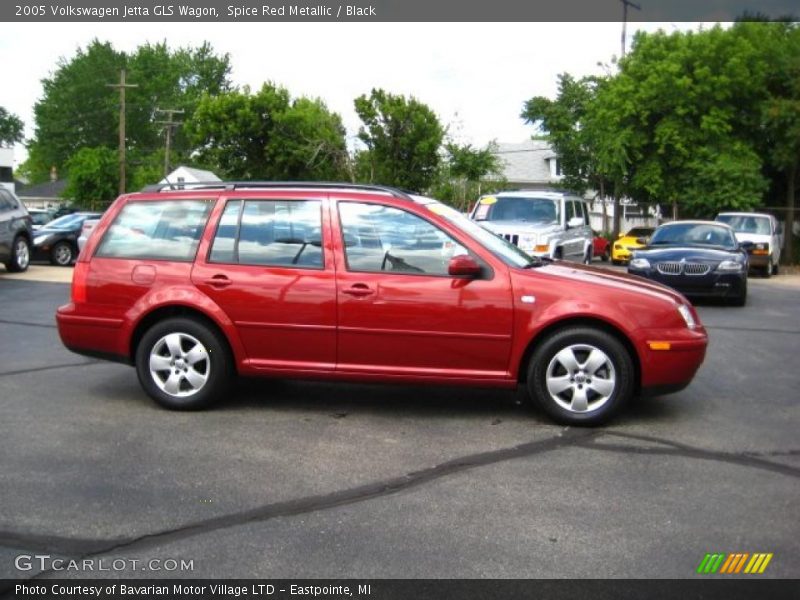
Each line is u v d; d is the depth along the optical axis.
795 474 5.33
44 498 4.76
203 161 45.72
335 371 6.48
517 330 6.29
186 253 6.68
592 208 50.47
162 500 4.75
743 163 30.48
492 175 38.38
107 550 4.13
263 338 6.52
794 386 7.90
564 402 6.34
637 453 5.73
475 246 6.39
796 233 32.03
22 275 17.47
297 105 44.09
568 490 4.98
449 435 6.10
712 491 5.00
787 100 29.59
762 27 32.22
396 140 36.44
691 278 14.35
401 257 6.44
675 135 31.48
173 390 6.63
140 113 76.19
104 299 6.72
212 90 81.31
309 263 6.50
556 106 44.84
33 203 80.81
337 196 6.60
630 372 6.30
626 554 4.13
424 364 6.41
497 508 4.69
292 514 4.58
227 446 5.77
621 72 33.84
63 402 6.91
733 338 10.84
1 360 8.57
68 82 75.94
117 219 6.86
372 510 4.64
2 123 78.25
